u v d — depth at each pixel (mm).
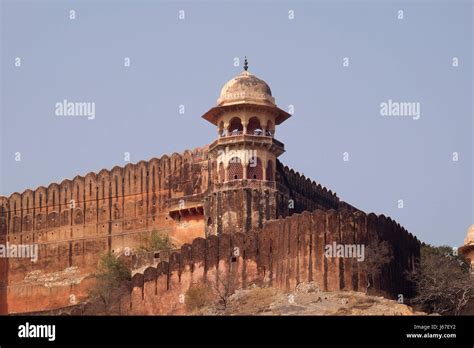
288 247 114250
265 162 127188
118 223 137625
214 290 116250
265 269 115812
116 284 124562
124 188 138250
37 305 138750
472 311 114875
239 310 112062
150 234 135375
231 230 124250
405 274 117250
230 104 127875
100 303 122250
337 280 111688
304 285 112188
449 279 116562
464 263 128000
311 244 112938
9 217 142625
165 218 135250
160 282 119062
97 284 129000
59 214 140750
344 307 108188
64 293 137750
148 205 136500
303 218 113812
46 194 141750
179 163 135750
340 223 112938
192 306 116188
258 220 124250
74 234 139375
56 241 140000
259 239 116688
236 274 116562
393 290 114625
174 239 133875
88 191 140000
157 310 118625
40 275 139750
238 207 124750
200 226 132750
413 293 117438
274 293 113562
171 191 135625
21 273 140500
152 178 137000
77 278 137875
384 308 107438
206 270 117562
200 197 132500
